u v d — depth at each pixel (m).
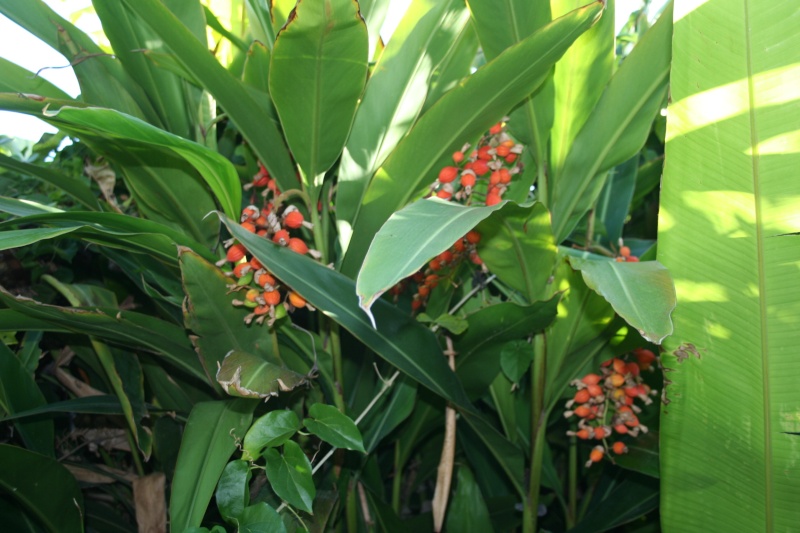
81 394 1.10
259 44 0.97
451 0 0.91
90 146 0.85
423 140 0.87
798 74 0.77
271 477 0.77
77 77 0.92
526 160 1.06
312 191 0.93
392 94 0.93
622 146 0.96
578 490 1.34
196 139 1.05
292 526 0.88
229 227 0.74
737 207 0.78
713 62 0.79
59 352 1.13
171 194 0.92
